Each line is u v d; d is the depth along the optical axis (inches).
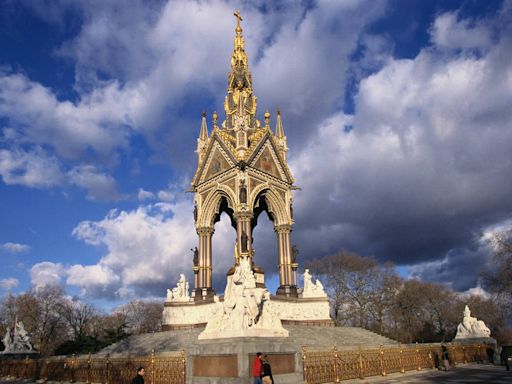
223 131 2422.5
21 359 1740.9
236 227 2294.5
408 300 3767.2
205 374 872.9
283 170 2420.0
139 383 655.1
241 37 2689.5
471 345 1700.3
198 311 2062.0
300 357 949.2
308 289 2175.2
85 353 1763.0
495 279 2596.0
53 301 4020.7
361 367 1104.2
